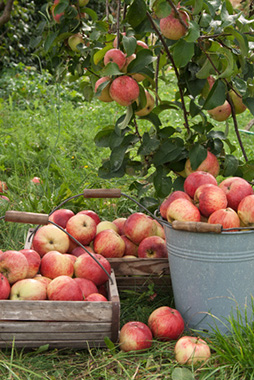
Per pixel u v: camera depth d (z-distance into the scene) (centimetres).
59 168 414
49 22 281
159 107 268
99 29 268
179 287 232
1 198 357
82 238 256
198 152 250
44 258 232
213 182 239
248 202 222
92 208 359
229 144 274
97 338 209
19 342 205
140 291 266
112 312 205
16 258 215
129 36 231
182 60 215
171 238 228
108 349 211
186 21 214
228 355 197
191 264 222
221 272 218
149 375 190
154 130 271
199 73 231
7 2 426
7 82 877
